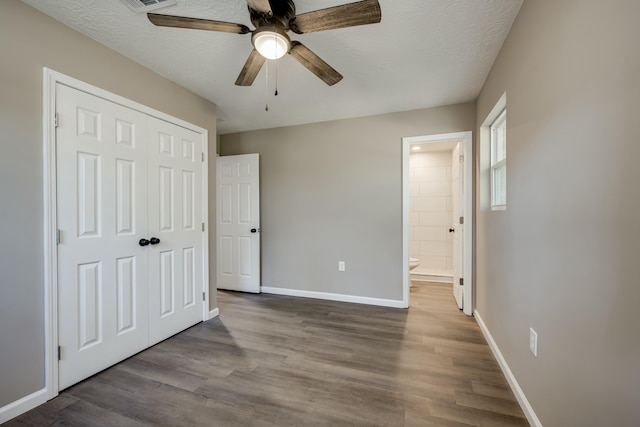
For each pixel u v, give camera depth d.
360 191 3.35
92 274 1.83
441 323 2.71
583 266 1.00
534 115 1.40
